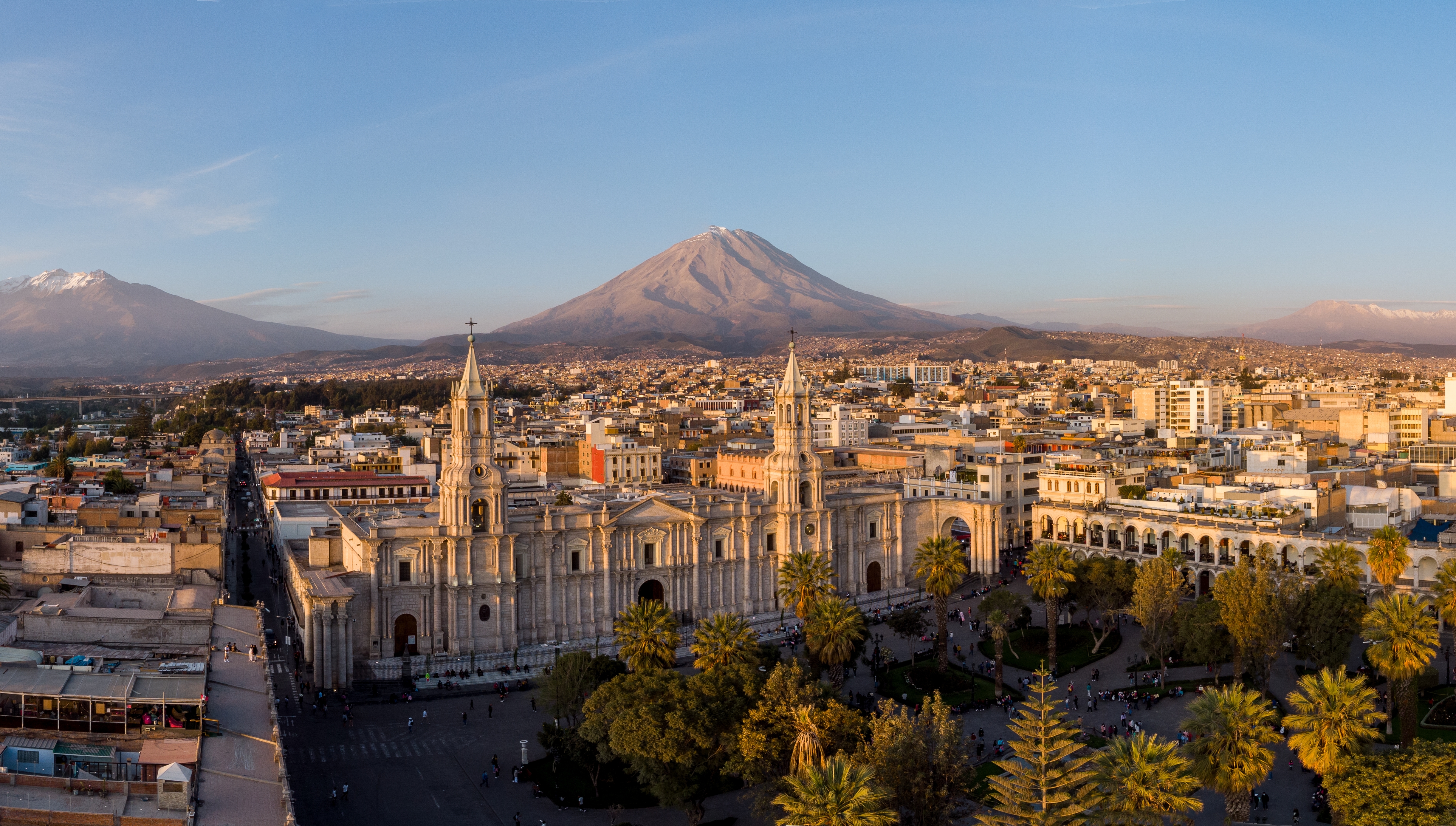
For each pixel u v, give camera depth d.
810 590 133.75
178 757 74.44
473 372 149.12
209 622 104.06
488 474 149.00
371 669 143.00
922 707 116.81
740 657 108.62
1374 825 78.69
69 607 109.62
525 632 153.62
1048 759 76.12
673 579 165.12
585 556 158.62
